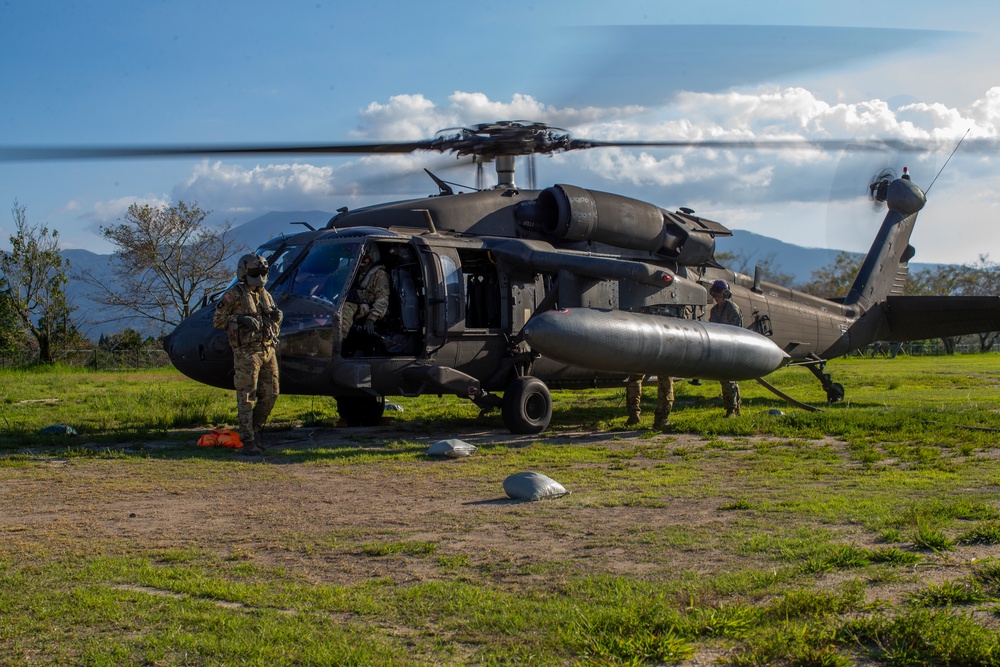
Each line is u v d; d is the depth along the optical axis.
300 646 3.17
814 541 4.49
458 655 3.10
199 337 9.23
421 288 10.16
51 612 3.51
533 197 11.38
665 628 3.24
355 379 9.43
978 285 64.44
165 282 45.94
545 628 3.33
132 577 4.03
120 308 46.09
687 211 12.58
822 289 61.12
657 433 9.81
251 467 7.39
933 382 20.22
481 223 10.86
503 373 10.58
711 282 12.83
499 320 10.82
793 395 16.66
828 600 3.39
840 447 8.43
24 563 4.29
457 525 5.14
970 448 7.86
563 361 8.88
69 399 14.72
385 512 5.55
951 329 16.56
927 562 4.05
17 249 38.94
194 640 3.21
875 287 16.62
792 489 6.16
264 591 3.83
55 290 39.62
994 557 4.07
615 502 5.75
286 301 9.54
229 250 46.88
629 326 9.10
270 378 8.62
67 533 4.97
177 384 19.94
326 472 7.16
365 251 9.81
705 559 4.28
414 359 9.89
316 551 4.57
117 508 5.70
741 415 11.24
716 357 9.85
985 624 3.21
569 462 7.69
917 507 5.16
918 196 16.80
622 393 16.41
